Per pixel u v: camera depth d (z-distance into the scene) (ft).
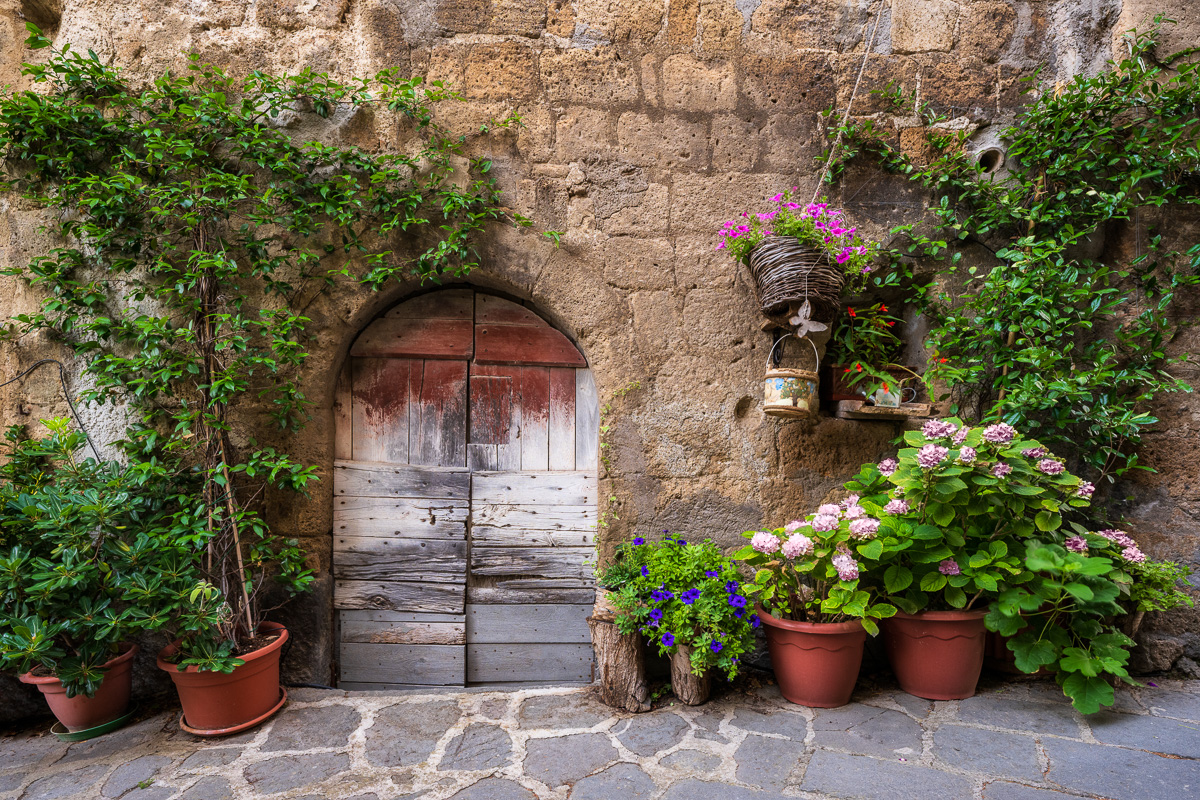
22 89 7.86
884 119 8.43
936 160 8.39
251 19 7.90
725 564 7.45
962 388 8.39
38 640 5.84
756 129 8.36
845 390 8.39
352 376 8.64
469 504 8.68
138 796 5.67
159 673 7.71
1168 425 8.23
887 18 8.46
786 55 8.39
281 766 6.11
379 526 8.57
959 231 8.39
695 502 8.27
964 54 8.53
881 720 6.72
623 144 8.22
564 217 8.18
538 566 8.72
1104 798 5.36
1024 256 7.66
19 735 7.04
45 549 6.70
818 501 8.39
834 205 8.39
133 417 7.84
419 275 7.96
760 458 8.34
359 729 6.81
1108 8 8.33
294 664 8.03
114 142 7.65
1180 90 7.84
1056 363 7.93
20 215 7.82
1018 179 8.33
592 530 8.73
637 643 7.26
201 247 7.26
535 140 8.11
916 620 6.98
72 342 7.80
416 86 7.90
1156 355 7.98
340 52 7.95
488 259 8.07
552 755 6.21
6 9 7.89
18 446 7.68
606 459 8.18
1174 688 7.57
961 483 6.38
